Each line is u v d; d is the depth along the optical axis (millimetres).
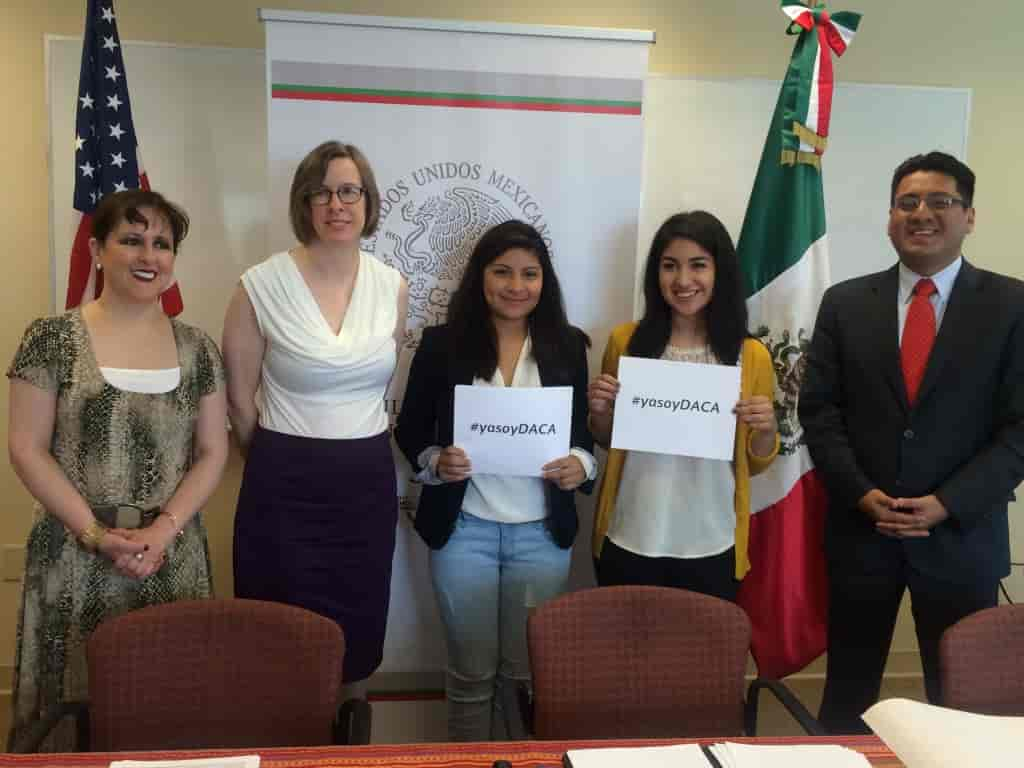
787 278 2172
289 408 1777
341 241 1735
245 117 2387
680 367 1847
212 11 2350
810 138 2143
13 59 2303
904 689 2771
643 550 1913
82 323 1583
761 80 2514
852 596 1945
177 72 2342
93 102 2096
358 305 1794
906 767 1032
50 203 2328
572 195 2234
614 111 2209
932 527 1840
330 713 1385
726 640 1498
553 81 2182
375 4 2398
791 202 2164
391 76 2139
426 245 2223
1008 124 2637
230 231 2424
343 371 1740
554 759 1101
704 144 2535
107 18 2096
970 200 1824
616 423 1875
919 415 1830
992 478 1766
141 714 1379
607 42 2178
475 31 2139
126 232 1546
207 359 1702
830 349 1982
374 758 1100
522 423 1855
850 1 2535
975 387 1806
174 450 1647
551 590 1995
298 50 2102
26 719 1616
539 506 1963
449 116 2170
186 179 2387
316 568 1818
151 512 1610
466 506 1962
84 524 1537
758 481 2254
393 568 2350
